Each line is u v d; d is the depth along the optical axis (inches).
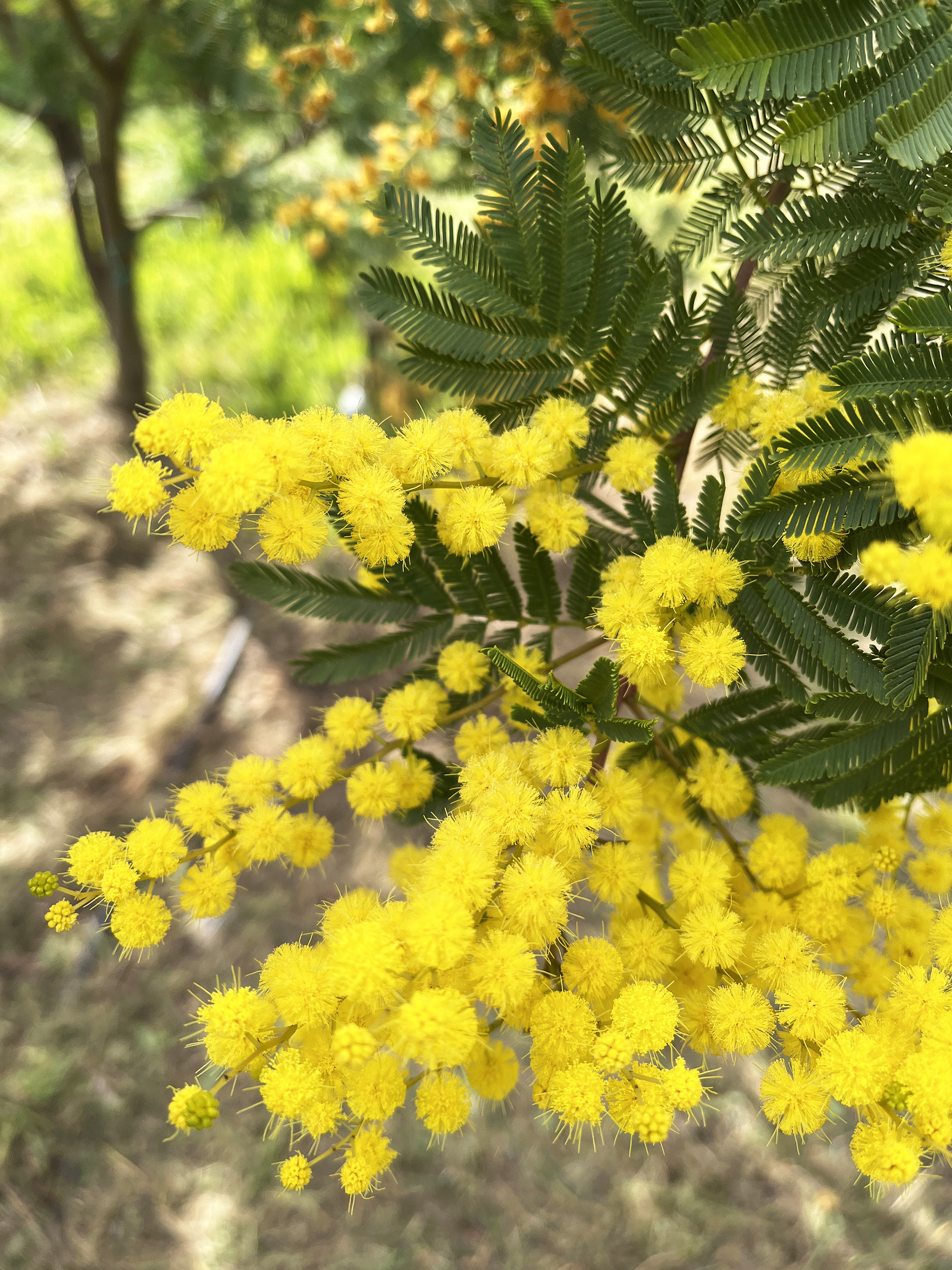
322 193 17.4
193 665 21.0
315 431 4.4
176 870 4.8
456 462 4.7
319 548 4.3
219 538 4.2
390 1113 4.2
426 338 5.2
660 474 4.9
